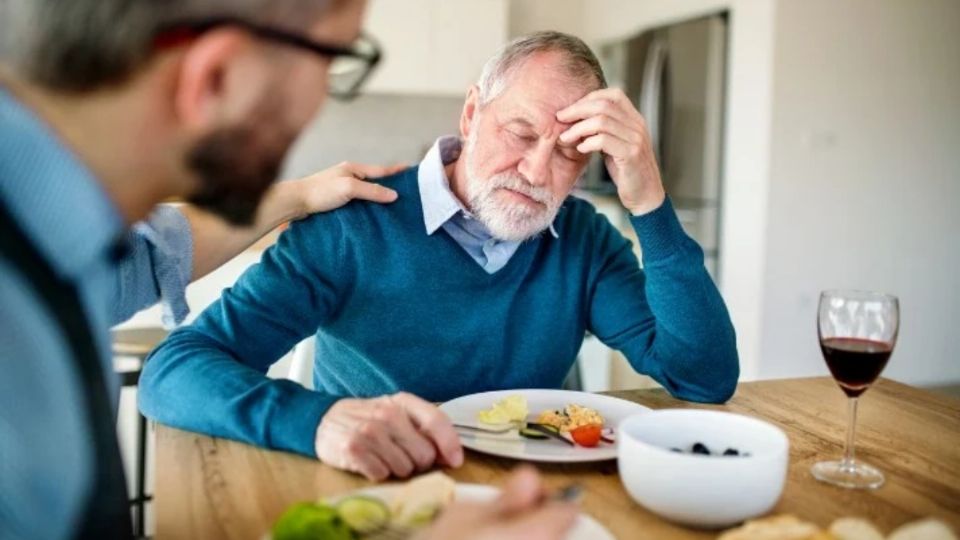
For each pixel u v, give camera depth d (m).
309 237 1.27
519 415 1.01
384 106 4.61
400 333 1.30
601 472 0.89
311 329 1.27
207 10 0.52
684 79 3.82
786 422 1.08
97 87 0.52
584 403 1.12
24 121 0.50
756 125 3.43
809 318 3.59
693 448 0.82
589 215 1.47
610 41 4.59
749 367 3.53
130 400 2.32
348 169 1.34
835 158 3.52
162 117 0.55
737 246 3.57
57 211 0.51
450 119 4.72
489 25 4.26
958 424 1.08
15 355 0.47
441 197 1.29
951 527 0.75
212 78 0.54
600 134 1.19
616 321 1.37
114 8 0.50
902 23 3.56
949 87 3.71
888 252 3.71
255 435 0.90
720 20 3.58
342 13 0.59
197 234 1.13
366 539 0.64
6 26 0.51
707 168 3.68
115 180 0.56
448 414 1.03
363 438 0.85
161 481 0.82
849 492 0.83
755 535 0.63
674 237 1.22
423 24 4.16
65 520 0.50
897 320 0.91
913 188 3.71
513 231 1.26
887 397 1.21
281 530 0.64
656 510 0.75
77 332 0.51
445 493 0.71
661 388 1.27
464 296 1.30
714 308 1.21
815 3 3.38
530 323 1.35
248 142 0.58
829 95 3.46
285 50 0.56
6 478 0.47
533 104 1.22
